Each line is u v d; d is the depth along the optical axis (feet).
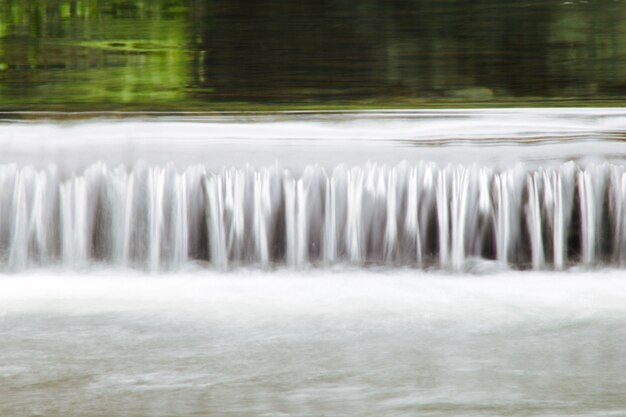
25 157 63.05
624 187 62.59
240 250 62.54
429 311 51.34
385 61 92.58
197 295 55.26
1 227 62.39
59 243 62.59
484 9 93.15
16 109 68.74
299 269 62.23
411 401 38.40
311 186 62.64
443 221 62.54
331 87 92.32
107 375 41.22
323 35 93.09
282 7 93.61
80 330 47.85
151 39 92.58
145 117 66.33
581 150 62.85
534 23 92.17
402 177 62.64
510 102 90.33
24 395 38.91
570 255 62.44
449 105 88.69
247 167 62.90
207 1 93.25
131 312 51.21
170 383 40.34
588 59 91.61
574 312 51.16
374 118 65.46
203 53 92.43
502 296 54.90
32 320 49.70
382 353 44.24
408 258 62.28
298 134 63.93
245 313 50.98
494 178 62.59
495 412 37.58
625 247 62.39
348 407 37.91
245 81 92.43
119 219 62.69
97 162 63.00
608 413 37.40
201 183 62.75
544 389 39.70
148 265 62.39
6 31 92.17
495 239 62.54
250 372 41.60
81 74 92.43
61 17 93.09
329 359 43.52
